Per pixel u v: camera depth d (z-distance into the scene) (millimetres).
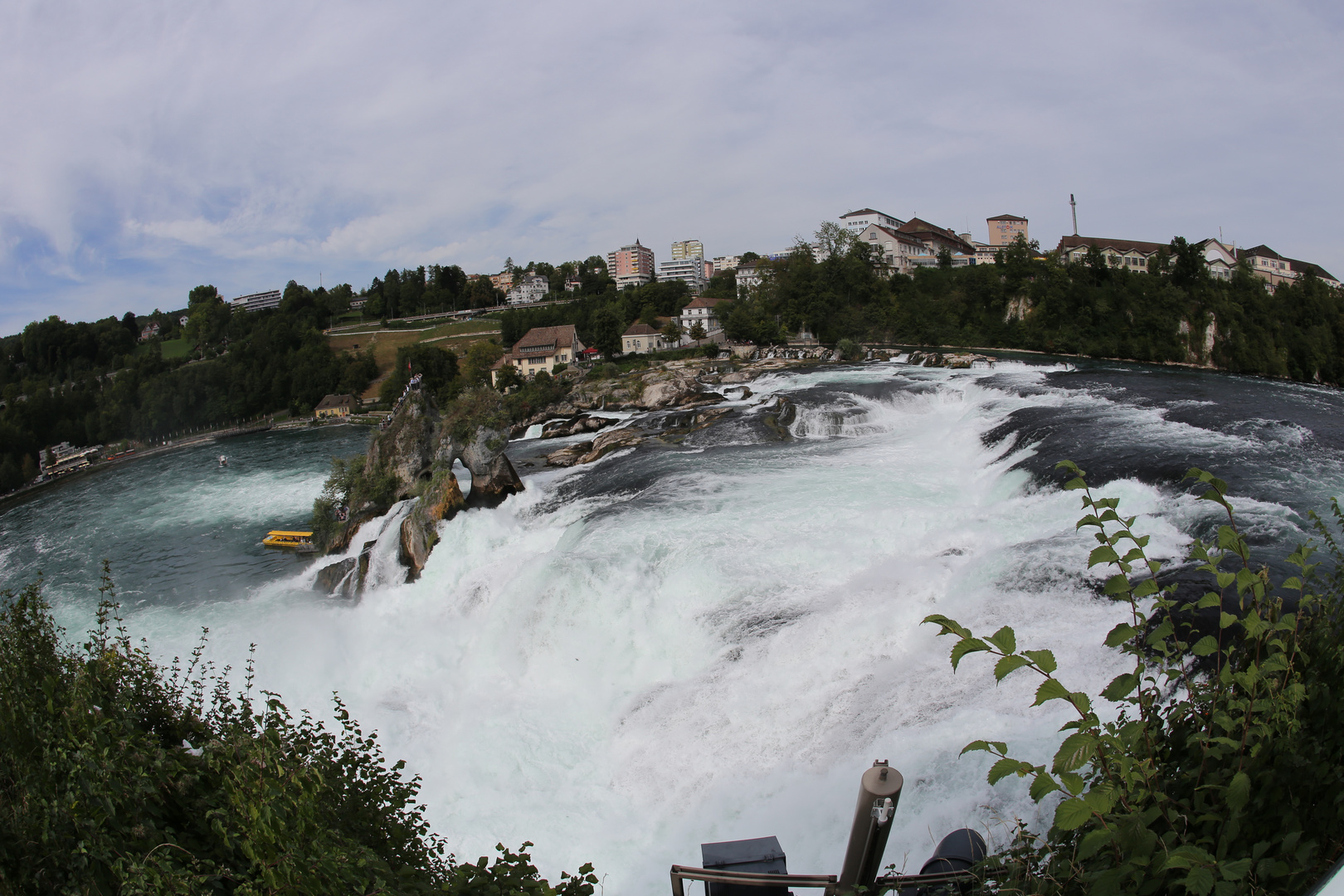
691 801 15828
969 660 16859
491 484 36781
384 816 9797
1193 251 101938
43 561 47406
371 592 33344
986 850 6906
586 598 23719
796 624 20281
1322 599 5742
